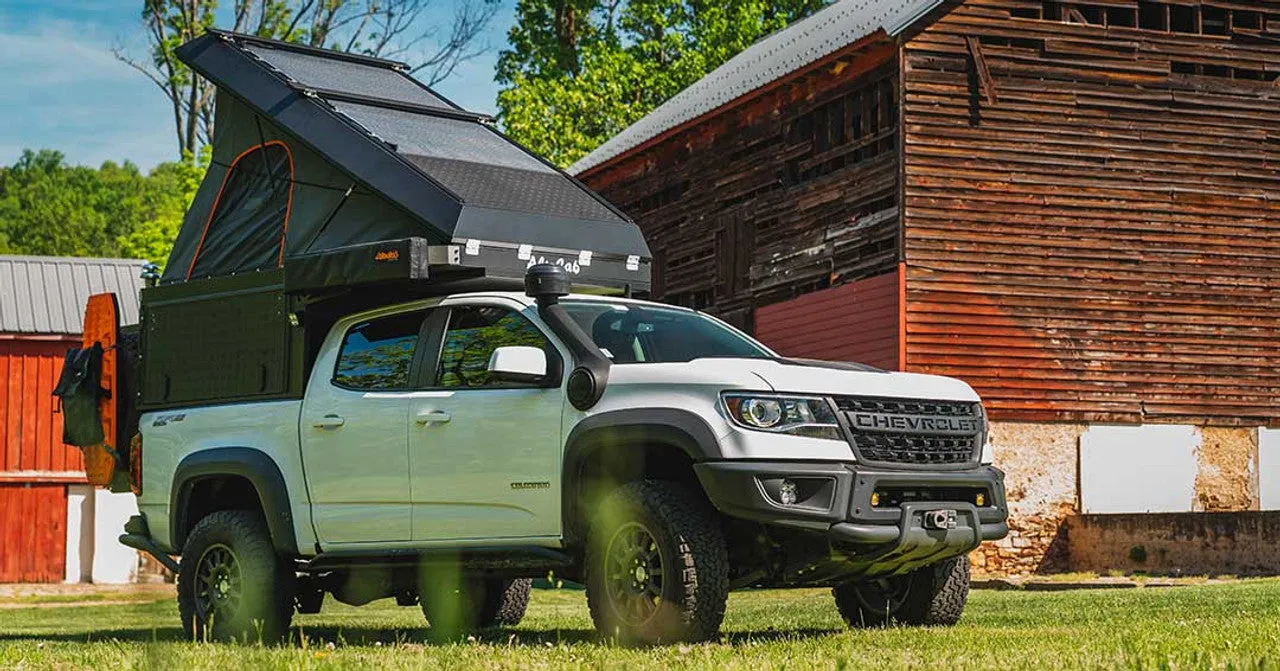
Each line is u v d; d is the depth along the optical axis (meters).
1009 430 22.42
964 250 22.31
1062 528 22.53
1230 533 18.48
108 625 13.66
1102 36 23.14
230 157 10.05
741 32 43.97
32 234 89.44
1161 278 23.22
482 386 7.71
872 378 7.38
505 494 7.50
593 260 8.77
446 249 8.11
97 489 31.00
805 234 25.00
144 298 9.43
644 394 7.11
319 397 8.35
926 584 8.12
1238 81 23.81
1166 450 23.11
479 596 9.55
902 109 22.20
